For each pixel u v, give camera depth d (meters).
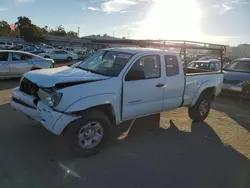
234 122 6.35
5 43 44.47
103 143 4.14
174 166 3.88
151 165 3.87
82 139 3.91
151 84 4.68
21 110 4.25
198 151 4.48
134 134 5.15
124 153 4.22
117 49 4.97
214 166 3.96
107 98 4.02
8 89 8.97
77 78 3.95
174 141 4.89
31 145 4.26
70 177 3.39
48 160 3.80
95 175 3.48
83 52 34.38
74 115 3.73
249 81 8.28
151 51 4.82
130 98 4.38
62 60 29.36
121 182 3.35
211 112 7.27
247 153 4.51
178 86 5.26
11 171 3.43
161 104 5.00
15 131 4.83
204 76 5.93
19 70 10.85
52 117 3.62
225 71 9.43
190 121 6.24
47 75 4.12
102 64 4.71
